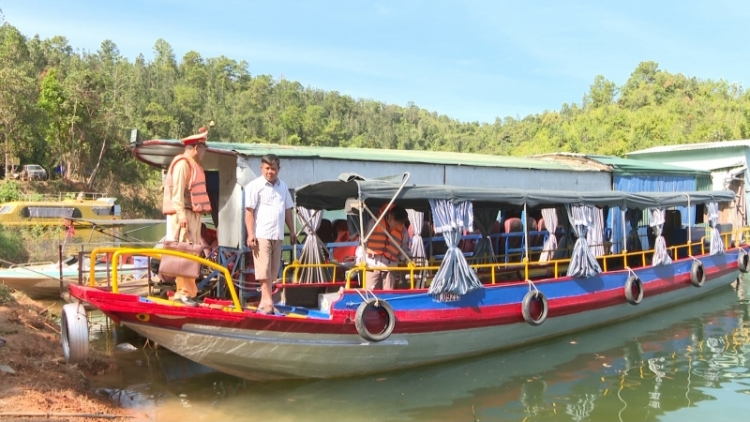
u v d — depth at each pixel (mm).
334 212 10883
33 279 11094
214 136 72688
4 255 15781
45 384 5586
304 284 8000
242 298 7703
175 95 78688
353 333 6801
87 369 6973
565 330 9375
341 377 7094
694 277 11914
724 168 18578
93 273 6242
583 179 14102
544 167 13172
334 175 9680
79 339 5555
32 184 35188
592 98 78938
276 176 6449
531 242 11773
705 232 13930
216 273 7777
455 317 7594
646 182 15555
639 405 6605
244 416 5969
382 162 10344
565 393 6969
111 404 5840
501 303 8164
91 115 41469
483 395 6859
